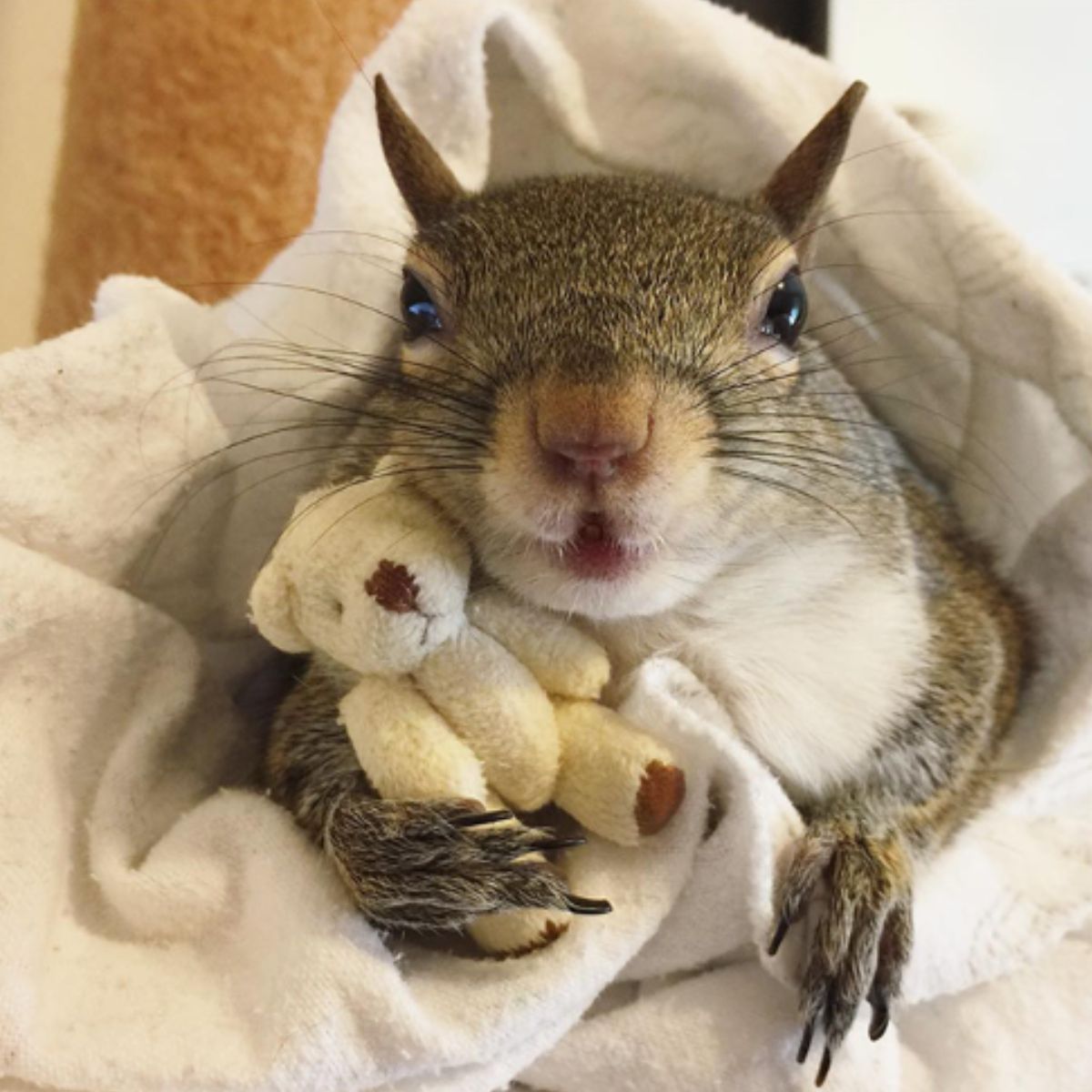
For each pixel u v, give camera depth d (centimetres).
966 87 24
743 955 12
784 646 13
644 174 16
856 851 13
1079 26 24
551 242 13
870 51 24
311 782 13
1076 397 14
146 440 13
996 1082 12
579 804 11
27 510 12
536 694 11
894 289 15
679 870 11
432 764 11
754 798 11
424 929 11
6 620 12
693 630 13
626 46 16
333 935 11
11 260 23
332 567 11
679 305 12
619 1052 11
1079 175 24
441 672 11
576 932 11
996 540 16
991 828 15
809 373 14
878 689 14
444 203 15
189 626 15
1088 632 15
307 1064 10
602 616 12
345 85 21
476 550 12
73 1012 11
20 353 12
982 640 15
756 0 24
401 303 14
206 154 21
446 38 15
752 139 16
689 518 11
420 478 12
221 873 12
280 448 15
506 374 12
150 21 21
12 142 23
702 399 12
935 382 16
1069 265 25
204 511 14
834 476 14
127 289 14
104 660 13
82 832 12
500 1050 11
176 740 14
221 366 14
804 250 15
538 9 16
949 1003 13
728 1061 11
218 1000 11
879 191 15
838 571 14
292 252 16
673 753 11
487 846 11
